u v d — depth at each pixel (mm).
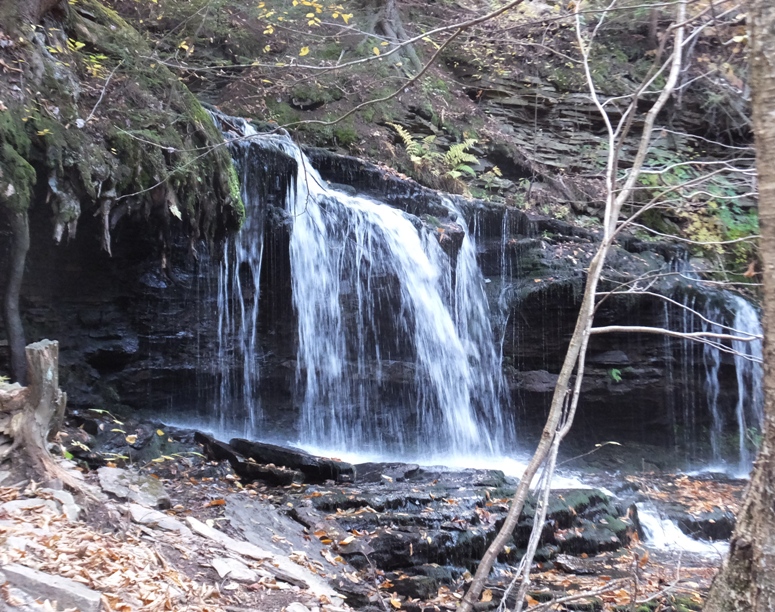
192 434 7852
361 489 6777
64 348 8258
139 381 8891
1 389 4230
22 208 5891
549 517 6730
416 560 5609
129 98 7340
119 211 6980
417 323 10688
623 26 17141
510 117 16078
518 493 3559
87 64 7125
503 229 12219
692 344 11812
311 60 14000
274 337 9914
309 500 6164
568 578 6008
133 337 8883
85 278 8461
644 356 11734
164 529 4297
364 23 15320
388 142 13289
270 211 9719
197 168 7617
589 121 16406
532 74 16672
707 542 8008
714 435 12266
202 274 9406
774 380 2719
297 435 9875
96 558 3484
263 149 9641
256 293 9812
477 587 3447
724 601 2771
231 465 7141
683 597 5582
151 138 7133
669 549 7484
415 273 10758
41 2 6781
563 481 9328
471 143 13859
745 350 12094
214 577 3881
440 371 10875
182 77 12273
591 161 15578
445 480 7418
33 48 6410
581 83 16531
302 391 9898
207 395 9547
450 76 16141
